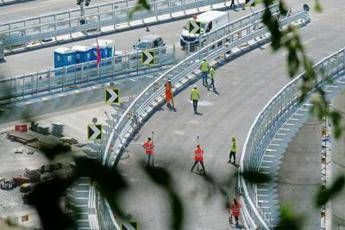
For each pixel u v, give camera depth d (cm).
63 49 13912
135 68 13550
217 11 15938
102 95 12631
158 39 14838
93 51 13938
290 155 11844
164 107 11919
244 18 14838
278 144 10906
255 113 12069
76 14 17250
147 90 11700
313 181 11875
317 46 14588
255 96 12662
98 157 1357
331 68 11394
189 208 1302
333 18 15875
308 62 1639
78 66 12888
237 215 8056
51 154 1338
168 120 11569
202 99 12462
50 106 12056
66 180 1310
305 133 11769
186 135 11194
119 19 16288
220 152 10638
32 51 14875
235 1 17112
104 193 1296
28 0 17762
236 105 12331
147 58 13588
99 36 15912
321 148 11875
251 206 8062
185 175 1462
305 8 15712
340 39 14925
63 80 12588
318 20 15762
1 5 17525
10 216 1609
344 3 16588
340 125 1630
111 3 16400
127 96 13262
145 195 1352
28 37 15000
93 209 3083
